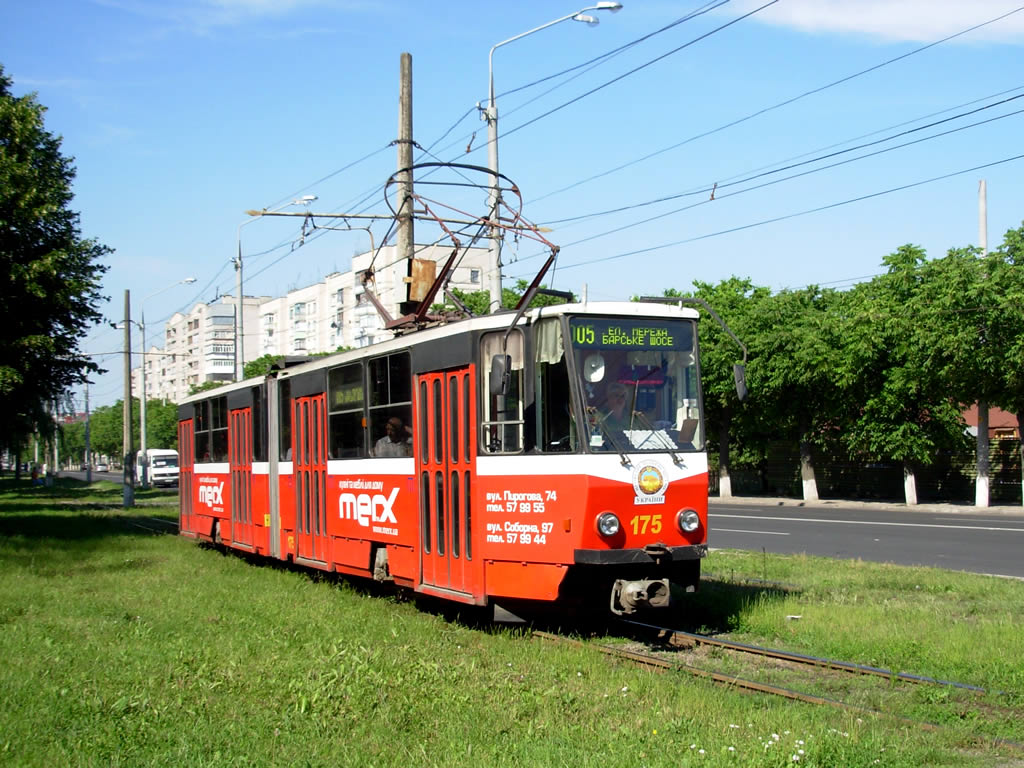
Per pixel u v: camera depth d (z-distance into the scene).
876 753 6.52
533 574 10.70
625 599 10.33
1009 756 6.71
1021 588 13.68
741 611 12.10
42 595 14.99
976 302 27.59
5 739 7.23
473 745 6.83
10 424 36.53
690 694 8.12
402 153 21.81
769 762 6.26
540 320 10.86
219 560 19.72
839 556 18.88
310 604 13.34
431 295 14.98
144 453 65.88
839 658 9.74
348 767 6.48
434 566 12.14
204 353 122.12
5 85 29.88
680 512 10.73
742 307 38.66
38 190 27.94
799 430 39.19
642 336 10.91
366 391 13.98
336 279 95.06
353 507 14.31
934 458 34.81
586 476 10.32
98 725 7.54
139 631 11.50
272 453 17.77
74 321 30.19
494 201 19.73
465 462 11.52
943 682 8.49
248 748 6.93
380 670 8.90
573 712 7.68
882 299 32.41
